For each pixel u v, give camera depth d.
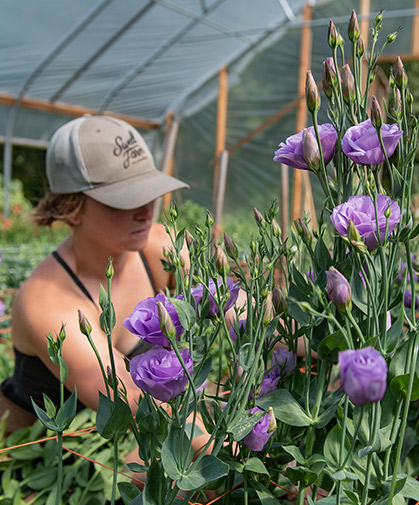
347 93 0.55
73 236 1.27
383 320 0.54
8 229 7.07
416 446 0.75
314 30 6.82
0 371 1.87
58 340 0.55
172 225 0.60
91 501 1.06
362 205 0.52
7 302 3.08
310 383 0.63
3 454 1.23
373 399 0.42
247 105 7.64
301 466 0.57
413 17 6.10
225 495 0.65
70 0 5.27
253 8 6.09
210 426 0.61
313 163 0.53
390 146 0.52
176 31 6.36
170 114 8.43
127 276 1.31
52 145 1.21
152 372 0.51
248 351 0.54
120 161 1.20
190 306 0.51
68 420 0.56
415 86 7.97
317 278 0.57
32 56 6.32
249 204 7.56
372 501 0.59
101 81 7.29
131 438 1.26
